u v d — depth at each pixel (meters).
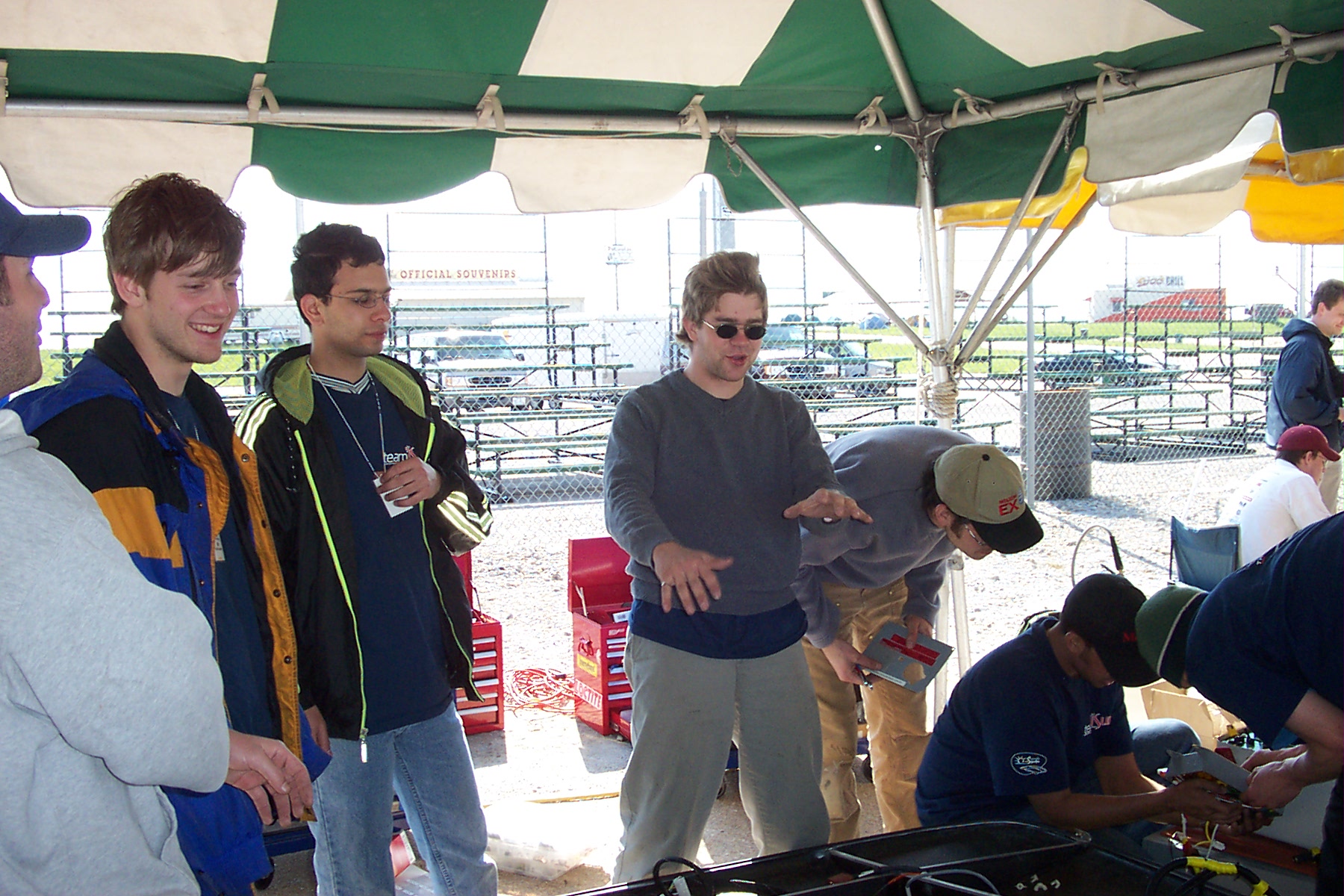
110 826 1.14
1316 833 2.24
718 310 2.44
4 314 1.06
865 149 4.05
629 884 1.87
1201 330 21.72
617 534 2.37
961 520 2.80
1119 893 1.85
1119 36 3.10
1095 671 2.38
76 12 2.70
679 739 2.46
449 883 2.45
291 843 3.28
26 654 1.01
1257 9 2.84
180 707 1.11
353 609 2.24
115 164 3.29
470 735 4.75
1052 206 4.19
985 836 2.04
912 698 3.27
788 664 2.56
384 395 2.51
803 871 1.95
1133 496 11.15
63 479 1.11
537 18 3.00
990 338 14.05
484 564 8.59
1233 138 3.10
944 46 3.41
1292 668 1.84
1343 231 5.94
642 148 3.84
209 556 1.70
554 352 14.90
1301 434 4.54
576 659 4.97
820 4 3.17
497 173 3.71
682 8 3.06
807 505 2.35
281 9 2.79
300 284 2.34
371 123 3.40
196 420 1.87
